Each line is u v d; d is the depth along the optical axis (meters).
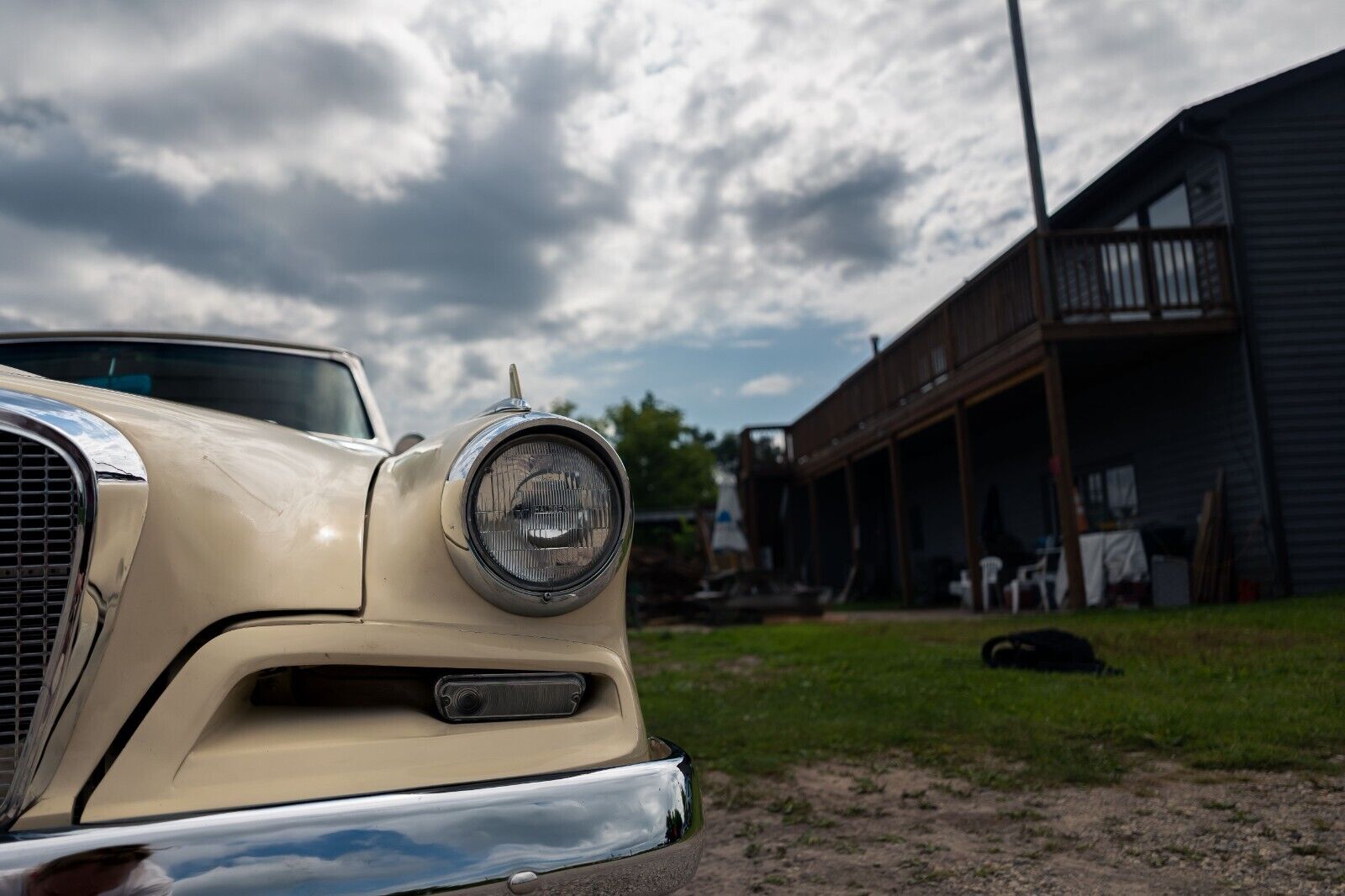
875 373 14.66
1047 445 13.57
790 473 19.05
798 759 3.67
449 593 1.39
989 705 4.38
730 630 10.20
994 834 2.68
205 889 1.02
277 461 1.49
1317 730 3.55
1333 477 9.45
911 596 13.90
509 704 1.39
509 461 1.42
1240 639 6.05
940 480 17.33
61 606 1.16
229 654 1.23
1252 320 9.56
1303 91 10.04
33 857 0.99
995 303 10.60
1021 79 11.80
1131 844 2.52
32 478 1.18
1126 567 9.77
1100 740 3.68
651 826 1.29
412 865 1.12
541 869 1.20
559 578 1.43
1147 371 11.19
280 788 1.20
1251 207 9.81
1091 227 12.46
